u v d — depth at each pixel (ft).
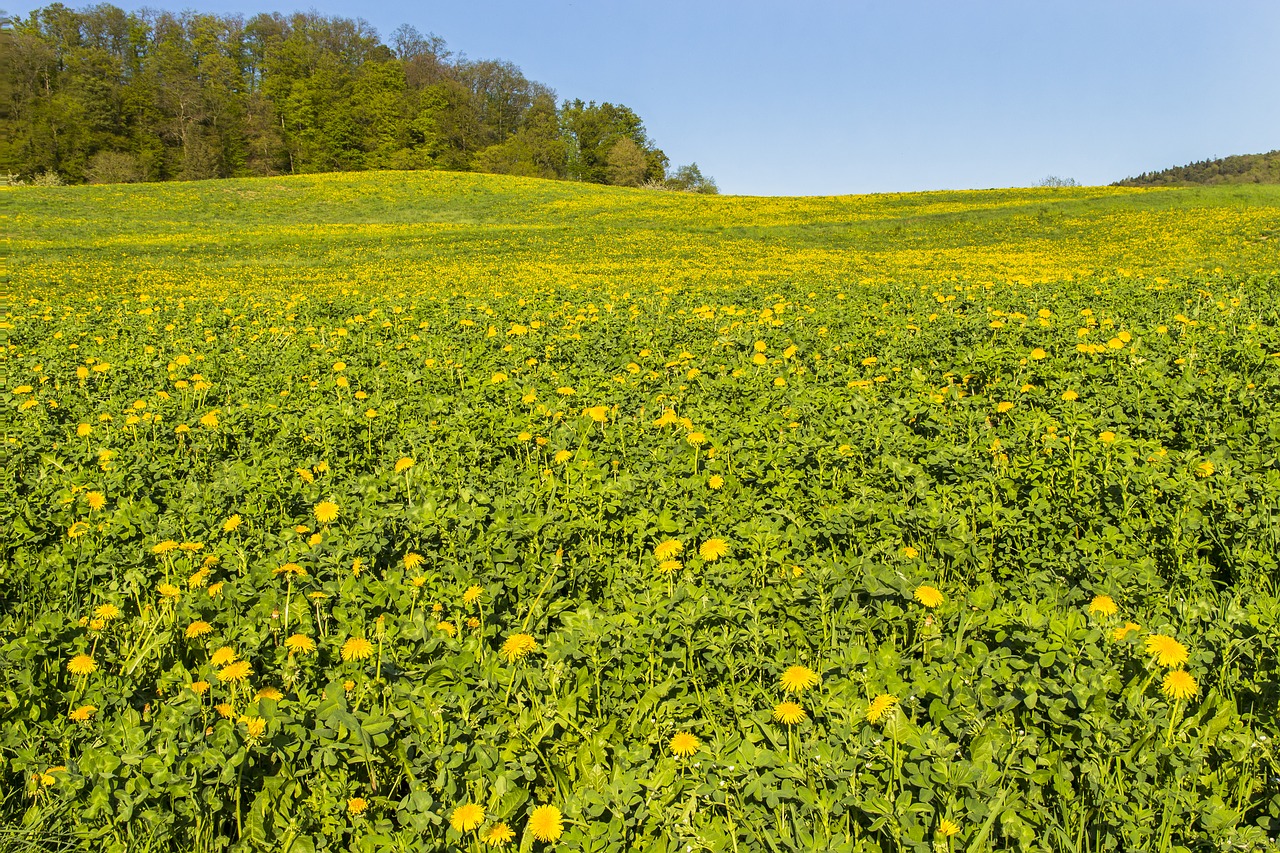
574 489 17.83
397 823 9.78
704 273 84.53
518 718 10.34
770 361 31.91
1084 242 111.04
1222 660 11.03
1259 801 9.38
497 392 29.04
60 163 311.27
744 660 11.53
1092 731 9.62
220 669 11.41
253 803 9.50
